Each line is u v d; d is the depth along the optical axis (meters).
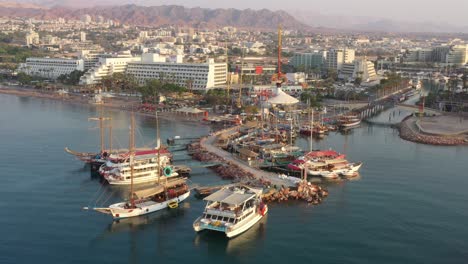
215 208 176.12
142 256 154.25
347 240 164.88
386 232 171.00
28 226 173.62
